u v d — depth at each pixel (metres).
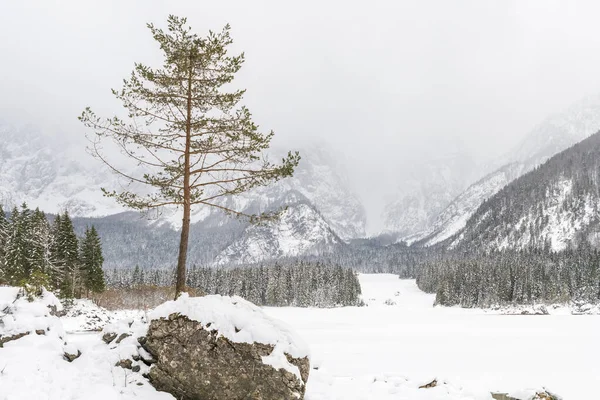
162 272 116.62
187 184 14.30
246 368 9.85
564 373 18.61
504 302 106.94
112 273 108.25
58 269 55.03
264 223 14.85
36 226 56.94
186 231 14.33
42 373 9.58
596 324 52.25
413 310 98.88
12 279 49.56
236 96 14.46
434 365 20.30
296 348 10.41
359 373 17.02
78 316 44.09
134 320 12.20
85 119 12.82
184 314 10.62
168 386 10.04
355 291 133.62
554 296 104.44
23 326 11.27
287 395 9.70
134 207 13.62
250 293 117.19
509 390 12.53
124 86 13.71
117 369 10.42
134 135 13.65
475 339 34.03
